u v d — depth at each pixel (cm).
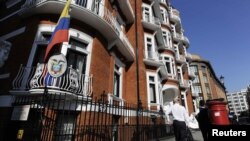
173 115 632
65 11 705
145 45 1568
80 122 677
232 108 11856
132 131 920
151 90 1436
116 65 1155
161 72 1633
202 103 588
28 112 573
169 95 1906
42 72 636
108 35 967
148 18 1745
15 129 628
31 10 799
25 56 741
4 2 1084
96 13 869
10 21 952
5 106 671
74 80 686
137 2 1664
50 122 595
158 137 1066
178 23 2783
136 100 1234
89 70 821
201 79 4406
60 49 710
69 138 656
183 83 2341
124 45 1101
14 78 718
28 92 623
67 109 665
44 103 579
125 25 1516
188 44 3177
